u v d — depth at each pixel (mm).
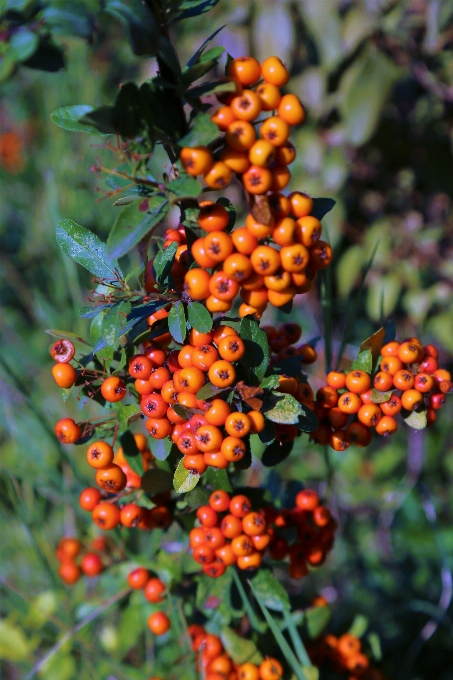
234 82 460
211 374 469
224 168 460
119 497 531
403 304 936
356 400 501
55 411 851
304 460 857
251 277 472
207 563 514
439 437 920
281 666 554
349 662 581
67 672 642
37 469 775
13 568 718
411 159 981
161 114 472
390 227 933
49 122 1018
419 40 880
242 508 504
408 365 509
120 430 504
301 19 872
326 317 562
